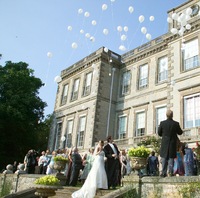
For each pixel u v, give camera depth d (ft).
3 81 110.63
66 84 108.88
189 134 57.82
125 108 85.10
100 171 32.27
